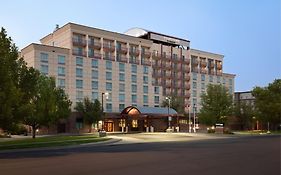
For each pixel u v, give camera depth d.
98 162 16.48
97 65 86.25
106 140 37.75
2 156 21.09
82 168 14.23
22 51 80.88
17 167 14.88
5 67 26.33
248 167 14.20
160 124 87.31
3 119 26.64
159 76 99.88
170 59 103.38
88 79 84.44
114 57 89.50
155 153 21.66
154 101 97.44
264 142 33.69
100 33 87.31
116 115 87.06
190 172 12.83
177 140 40.84
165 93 100.75
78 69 83.06
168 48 103.50
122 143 35.41
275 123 83.00
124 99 90.50
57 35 87.12
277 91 79.38
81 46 84.31
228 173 12.55
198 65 110.94
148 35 101.12
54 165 15.43
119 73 90.25
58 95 49.16
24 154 22.69
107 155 20.45
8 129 29.08
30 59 78.12
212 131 64.44
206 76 112.56
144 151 23.50
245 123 95.38
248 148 25.28
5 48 27.72
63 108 49.00
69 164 15.74
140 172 12.88
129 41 93.19
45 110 43.38
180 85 104.94
